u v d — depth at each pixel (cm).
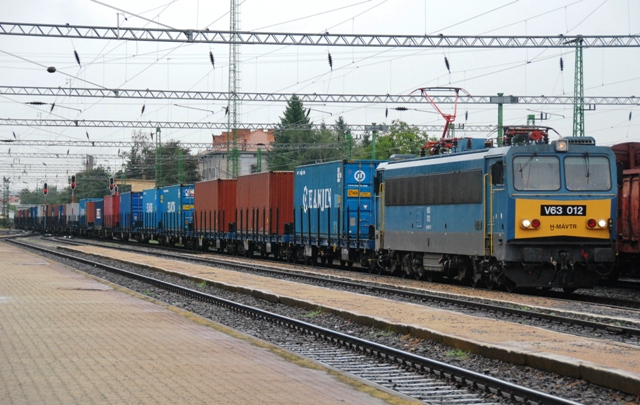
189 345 1309
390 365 1258
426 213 2773
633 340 1459
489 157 2378
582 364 1070
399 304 1991
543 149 2286
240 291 2452
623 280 3164
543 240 2258
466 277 2616
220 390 949
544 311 1875
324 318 1845
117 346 1278
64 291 2311
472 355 1301
